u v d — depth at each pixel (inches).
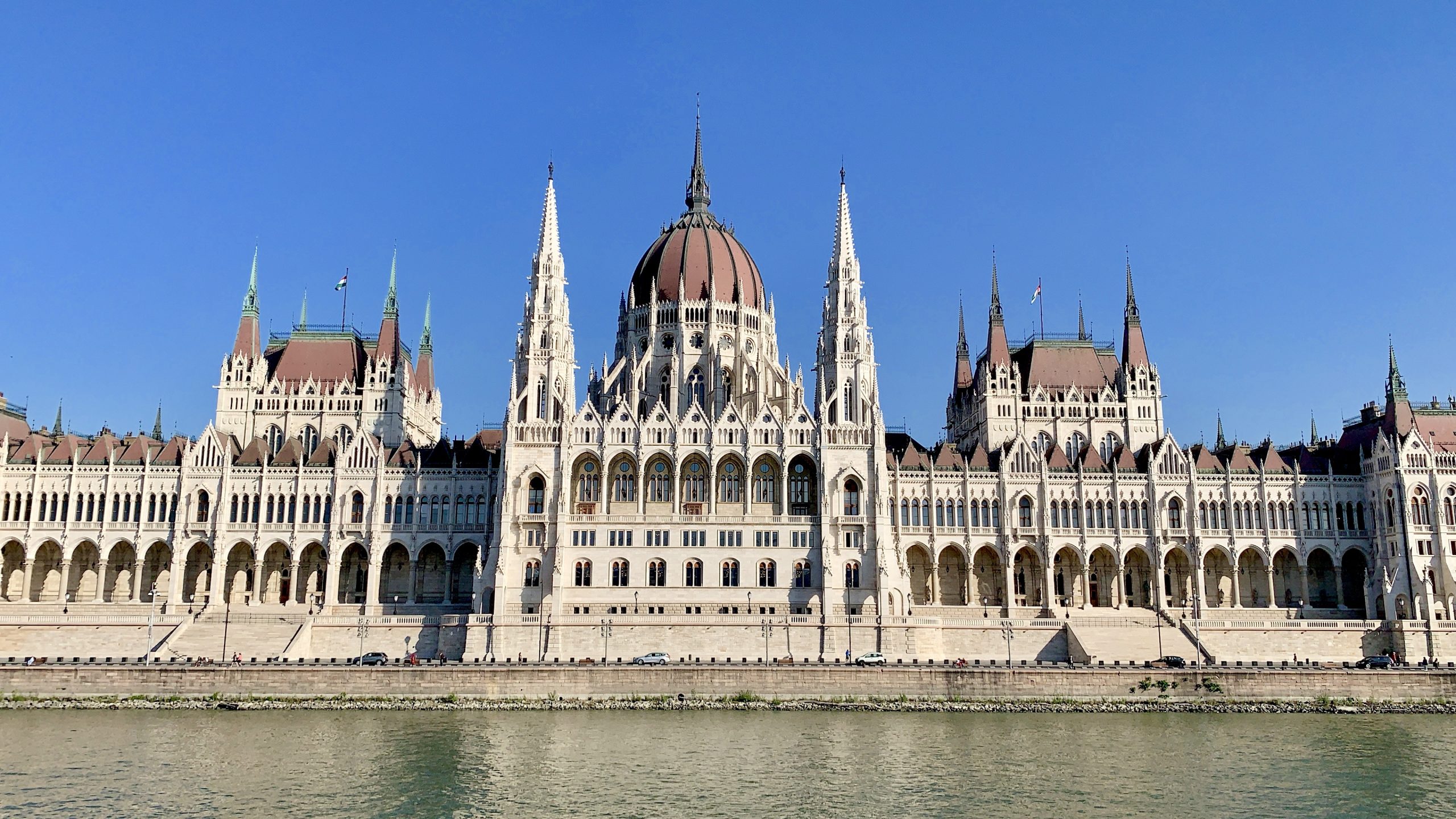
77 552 6619.1
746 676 4940.9
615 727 4340.6
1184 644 5644.7
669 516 6230.3
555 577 6053.2
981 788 3462.1
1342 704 4852.4
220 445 6555.1
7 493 6451.8
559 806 3267.7
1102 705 4808.1
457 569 6722.4
